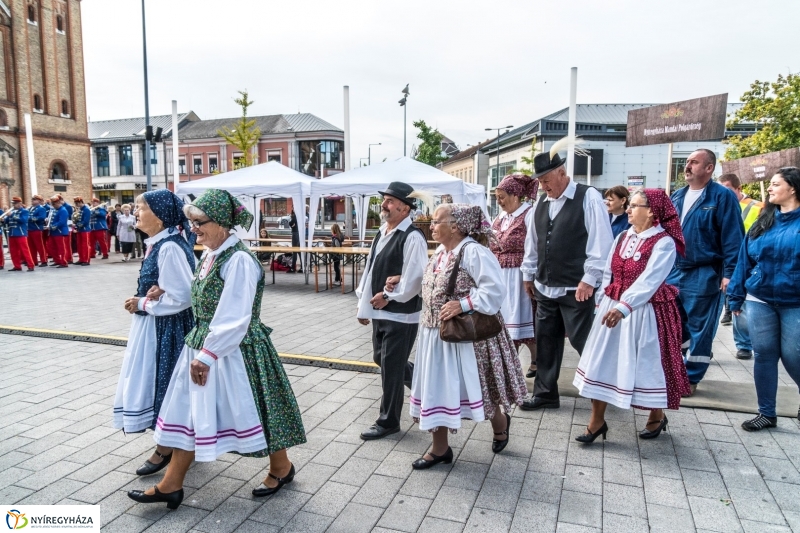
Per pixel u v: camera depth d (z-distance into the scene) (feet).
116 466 10.71
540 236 13.51
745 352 17.75
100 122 180.86
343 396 14.60
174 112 52.31
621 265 11.12
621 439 11.75
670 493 9.50
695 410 13.32
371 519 8.82
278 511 9.08
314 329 22.70
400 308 11.67
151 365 10.01
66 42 119.14
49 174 115.96
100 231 54.49
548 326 13.35
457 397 9.97
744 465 10.48
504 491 9.64
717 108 20.45
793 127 56.34
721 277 14.06
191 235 10.75
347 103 49.06
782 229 11.53
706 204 13.84
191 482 10.11
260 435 8.92
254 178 41.29
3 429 12.49
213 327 8.45
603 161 114.73
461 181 35.99
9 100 107.86
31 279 39.22
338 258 38.22
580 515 8.86
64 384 15.62
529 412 13.38
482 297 9.60
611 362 11.06
